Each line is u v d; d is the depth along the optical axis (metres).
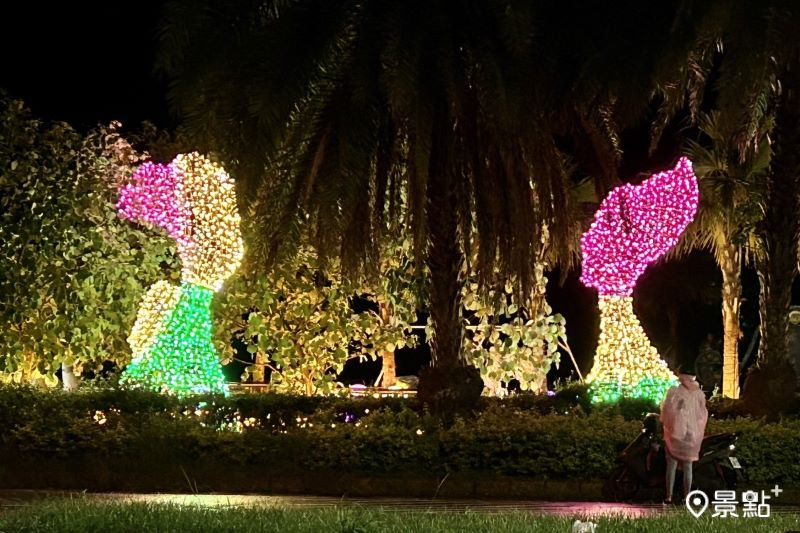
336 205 13.52
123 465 13.52
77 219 18.69
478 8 13.71
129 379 16.12
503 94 13.21
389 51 13.05
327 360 19.55
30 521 8.91
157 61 13.91
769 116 16.47
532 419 13.83
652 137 16.56
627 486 12.71
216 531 8.63
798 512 11.98
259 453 13.50
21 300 17.98
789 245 15.16
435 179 14.65
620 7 13.66
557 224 14.98
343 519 9.16
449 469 13.30
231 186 16.31
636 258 16.19
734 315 22.33
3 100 18.67
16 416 14.20
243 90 13.68
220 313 19.05
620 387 16.27
